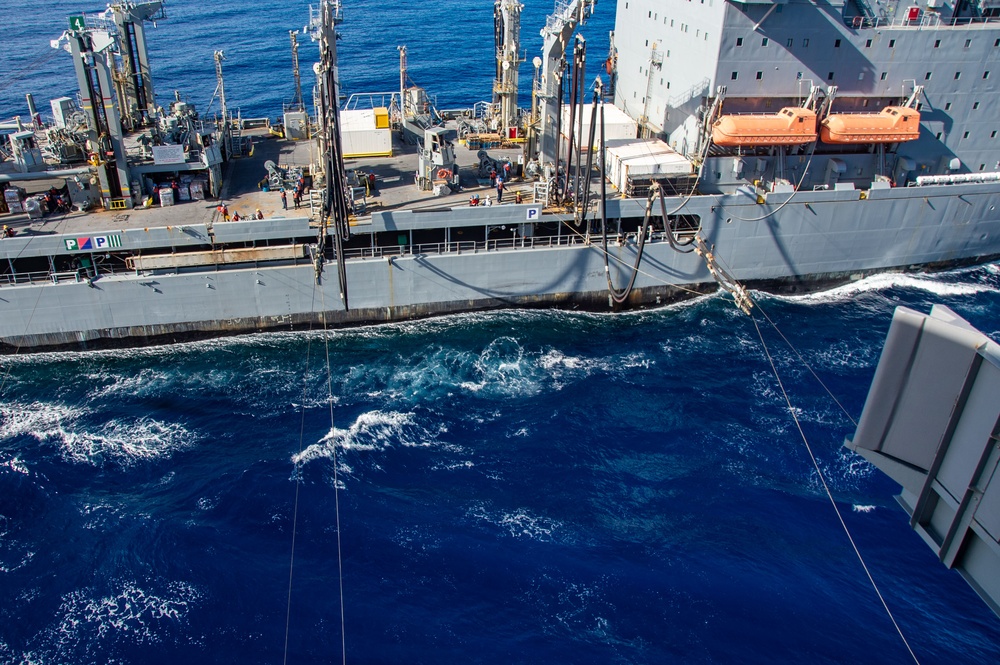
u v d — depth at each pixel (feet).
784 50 175.11
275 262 165.68
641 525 119.55
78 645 99.96
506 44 207.62
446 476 129.08
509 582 109.40
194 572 110.42
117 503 123.24
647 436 138.62
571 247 173.47
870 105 190.29
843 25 175.22
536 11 508.12
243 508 122.01
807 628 103.09
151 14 209.97
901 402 33.22
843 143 188.24
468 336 170.19
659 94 201.57
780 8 170.09
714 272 167.12
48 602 106.01
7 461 132.36
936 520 33.32
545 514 121.19
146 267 157.79
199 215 171.63
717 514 121.60
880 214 185.68
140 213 172.35
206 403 148.56
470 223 168.76
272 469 130.00
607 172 191.83
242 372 157.99
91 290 156.97
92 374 157.58
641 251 165.78
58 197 173.17
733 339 169.78
